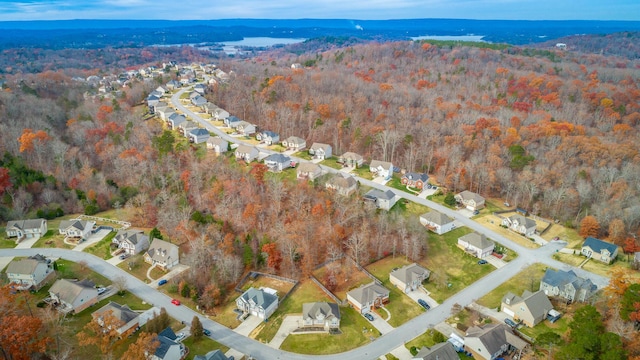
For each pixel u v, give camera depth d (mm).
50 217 109188
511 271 90938
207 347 69500
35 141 128000
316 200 107875
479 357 66625
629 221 102562
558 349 65688
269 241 92625
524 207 118688
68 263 91000
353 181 118188
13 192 113188
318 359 67375
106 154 132250
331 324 73438
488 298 82438
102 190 117500
